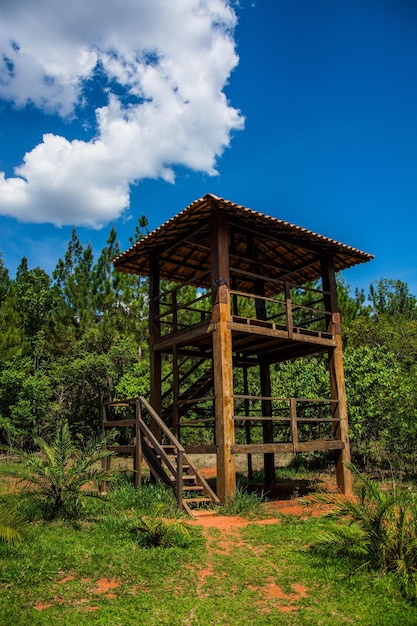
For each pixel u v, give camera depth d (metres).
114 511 8.80
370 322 24.48
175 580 5.73
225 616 4.87
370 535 6.26
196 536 7.49
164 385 22.67
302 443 11.88
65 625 4.51
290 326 12.27
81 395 23.44
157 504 8.12
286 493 12.73
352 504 6.75
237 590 5.54
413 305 35.00
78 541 6.93
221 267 11.02
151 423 13.00
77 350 24.58
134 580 5.68
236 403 21.31
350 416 16.44
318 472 17.39
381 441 15.55
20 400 21.97
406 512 6.25
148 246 13.24
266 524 8.57
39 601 5.04
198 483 10.61
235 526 8.43
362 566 5.89
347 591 5.48
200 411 16.38
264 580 5.85
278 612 4.98
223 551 6.97
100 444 9.51
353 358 17.36
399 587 5.50
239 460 19.91
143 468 16.31
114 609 4.88
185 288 25.16
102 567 5.98
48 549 6.46
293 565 6.36
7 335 24.31
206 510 9.63
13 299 26.41
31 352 26.14
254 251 13.57
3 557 6.12
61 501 8.45
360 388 16.55
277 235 12.82
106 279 27.73
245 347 13.83
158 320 13.61
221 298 10.88
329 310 13.59
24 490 8.50
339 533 6.64
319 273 15.69
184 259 14.66
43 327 28.28
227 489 9.97
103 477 8.82
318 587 5.63
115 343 24.23
